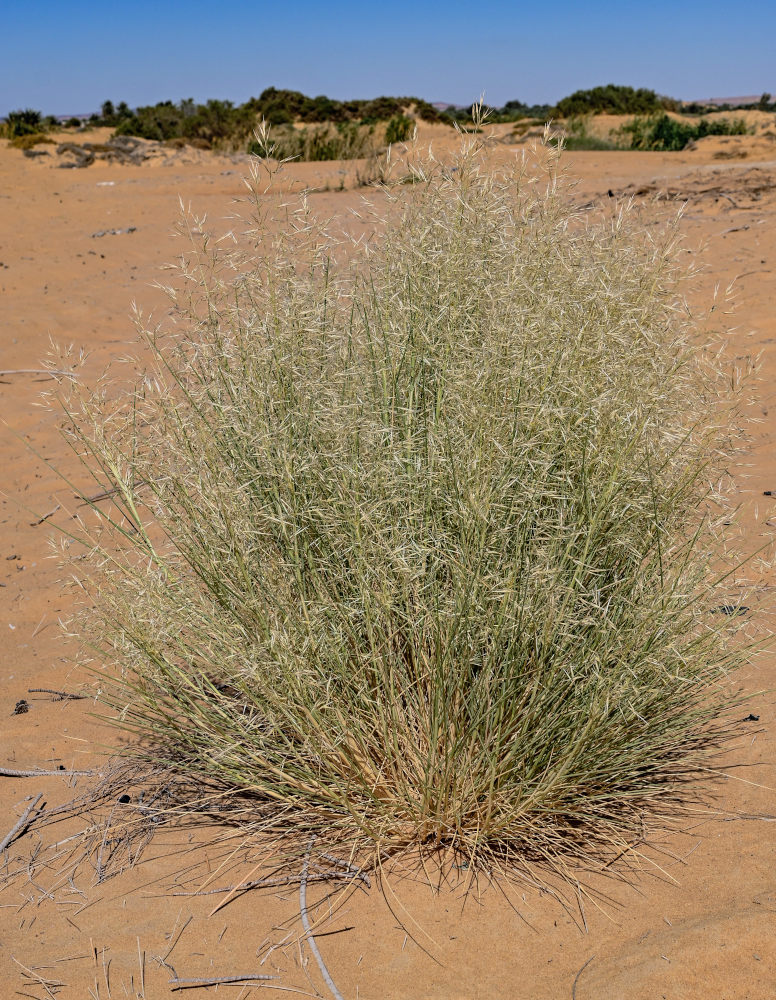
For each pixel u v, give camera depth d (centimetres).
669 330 264
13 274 1062
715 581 273
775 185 1245
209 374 267
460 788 236
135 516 276
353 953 216
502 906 226
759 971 200
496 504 225
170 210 1492
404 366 258
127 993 209
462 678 232
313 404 244
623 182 1454
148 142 2516
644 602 244
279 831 260
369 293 271
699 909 219
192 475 259
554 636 231
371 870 243
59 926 232
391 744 243
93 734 322
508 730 233
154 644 261
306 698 233
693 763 276
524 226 261
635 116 3306
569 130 2717
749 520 420
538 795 232
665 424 255
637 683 243
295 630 237
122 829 270
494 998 201
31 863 257
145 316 883
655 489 249
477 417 231
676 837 246
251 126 2606
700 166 1767
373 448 243
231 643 248
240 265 263
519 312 240
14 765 304
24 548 478
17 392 704
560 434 241
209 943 222
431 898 230
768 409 550
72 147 2338
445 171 260
